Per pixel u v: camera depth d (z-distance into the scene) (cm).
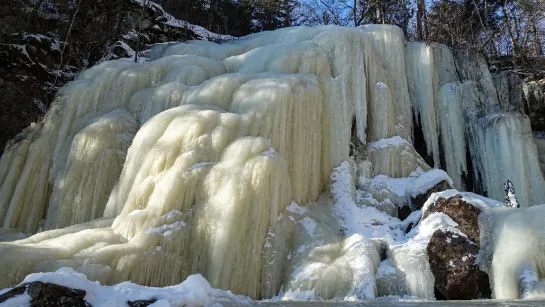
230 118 1116
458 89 1644
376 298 841
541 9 2041
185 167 1003
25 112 1545
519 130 1542
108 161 1224
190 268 920
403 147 1358
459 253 884
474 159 1616
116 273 826
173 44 1948
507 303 672
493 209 954
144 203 995
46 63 1711
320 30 1647
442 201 970
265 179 992
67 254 840
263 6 2809
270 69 1416
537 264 834
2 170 1344
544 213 887
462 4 2236
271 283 932
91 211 1180
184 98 1327
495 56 2017
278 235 988
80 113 1415
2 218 1274
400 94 1540
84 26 1941
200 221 946
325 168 1266
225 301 587
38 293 458
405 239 1016
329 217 1131
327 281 873
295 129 1187
